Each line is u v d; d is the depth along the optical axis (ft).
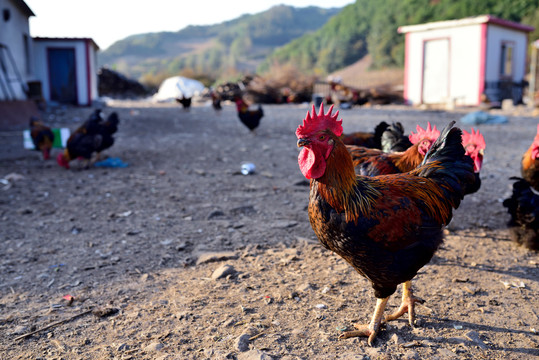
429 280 13.93
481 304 12.43
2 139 43.75
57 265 15.37
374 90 100.53
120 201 22.93
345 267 14.93
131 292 13.37
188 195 24.06
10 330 11.36
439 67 87.66
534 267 14.89
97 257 16.03
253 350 10.16
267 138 45.52
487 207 21.44
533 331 11.03
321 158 9.16
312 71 371.97
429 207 10.13
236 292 13.24
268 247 16.84
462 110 75.82
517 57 91.40
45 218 20.31
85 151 29.43
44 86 83.15
